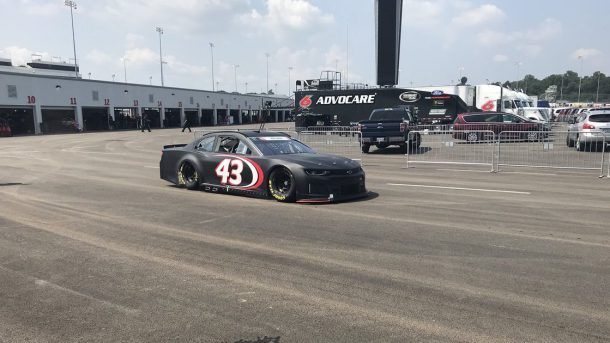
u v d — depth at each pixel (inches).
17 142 1194.6
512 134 588.7
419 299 160.4
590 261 198.4
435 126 927.0
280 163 331.6
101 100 1987.0
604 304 154.4
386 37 1638.8
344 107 1314.0
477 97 1469.0
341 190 328.8
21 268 195.8
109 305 157.8
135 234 249.6
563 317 145.0
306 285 174.7
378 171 538.9
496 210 306.0
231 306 155.9
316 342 131.0
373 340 131.6
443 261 200.5
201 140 396.8
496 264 195.8
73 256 211.9
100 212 307.0
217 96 2844.5
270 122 3395.7
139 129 2138.3
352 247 222.4
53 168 586.9
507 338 132.0
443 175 498.9
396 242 230.1
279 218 283.3
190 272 190.1
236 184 359.3
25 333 138.3
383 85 1695.4
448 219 279.1
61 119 1813.5
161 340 133.1
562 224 265.3
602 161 477.7
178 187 413.7
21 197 366.3
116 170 564.1
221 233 250.1
